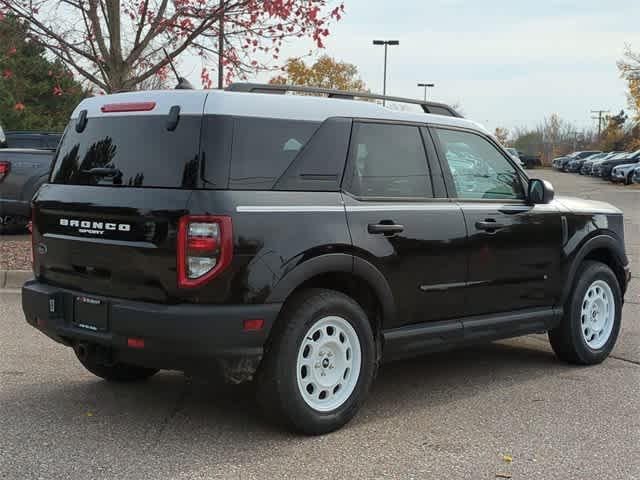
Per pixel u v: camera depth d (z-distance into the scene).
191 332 4.11
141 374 5.70
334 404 4.66
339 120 4.83
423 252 5.11
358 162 4.89
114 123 4.68
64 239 4.73
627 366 6.48
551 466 4.19
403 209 5.03
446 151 5.50
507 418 5.01
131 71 10.59
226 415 4.93
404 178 5.15
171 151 4.34
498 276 5.67
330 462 4.18
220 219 4.14
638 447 4.51
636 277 11.14
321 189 4.65
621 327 7.98
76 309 4.63
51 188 4.94
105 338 4.41
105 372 5.52
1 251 11.37
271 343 4.41
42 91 31.67
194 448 4.33
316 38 10.16
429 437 4.62
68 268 4.73
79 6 10.10
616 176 40.19
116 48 10.31
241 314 4.18
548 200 5.89
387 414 5.05
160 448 4.32
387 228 4.87
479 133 5.82
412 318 5.14
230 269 4.16
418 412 5.11
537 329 6.08
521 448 4.46
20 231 14.70
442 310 5.32
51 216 4.86
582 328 6.41
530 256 5.91
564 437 4.66
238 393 5.42
